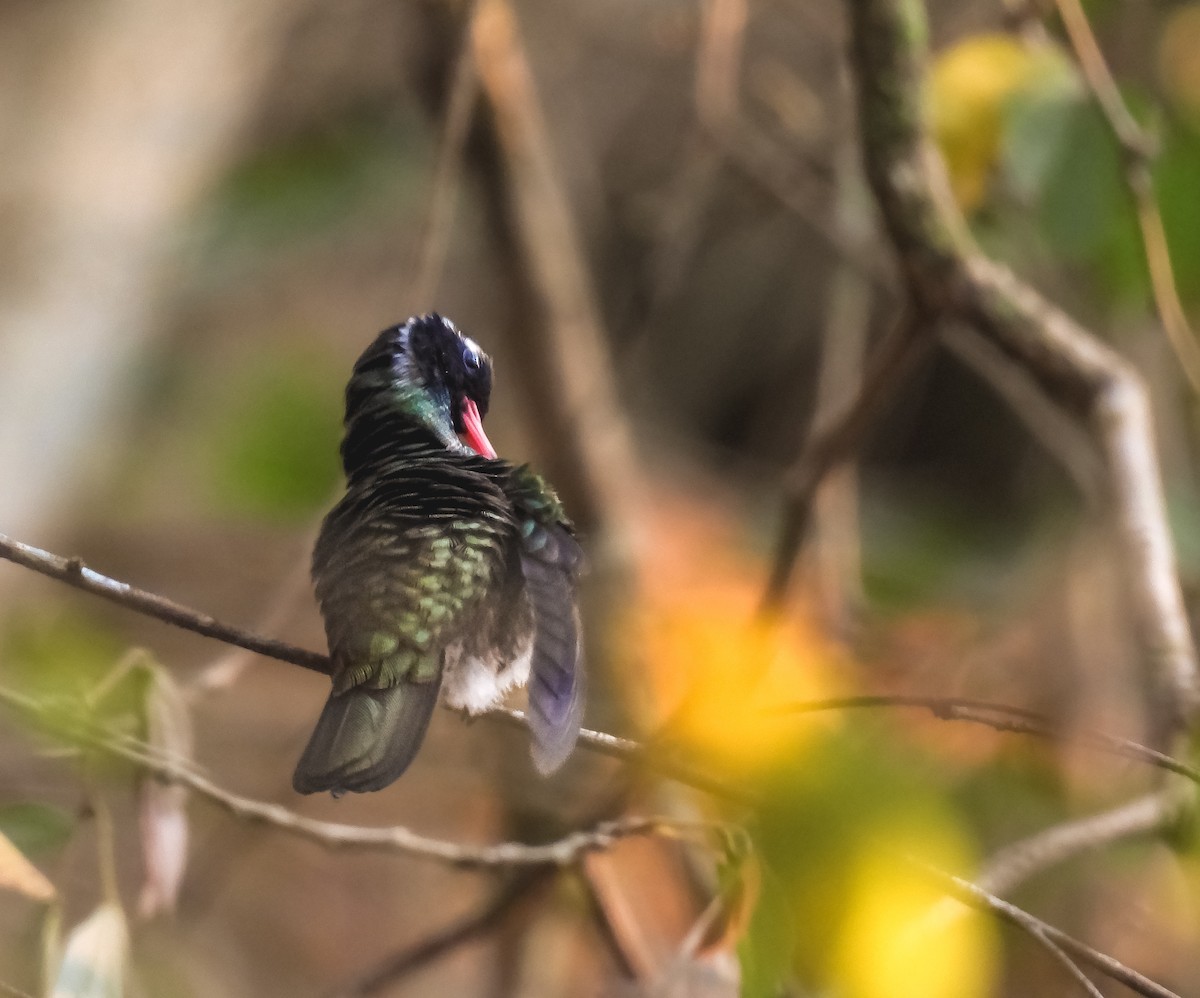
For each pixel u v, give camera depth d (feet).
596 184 47.11
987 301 23.50
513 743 32.58
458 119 26.61
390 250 53.52
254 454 44.78
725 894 17.65
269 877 43.16
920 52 23.09
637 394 50.55
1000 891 20.30
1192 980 26.37
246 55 36.17
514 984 30.37
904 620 34.04
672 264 38.83
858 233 34.47
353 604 18.35
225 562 48.70
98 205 32.96
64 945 18.61
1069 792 28.32
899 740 23.76
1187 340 23.48
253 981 40.78
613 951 24.93
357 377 22.63
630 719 33.27
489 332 49.24
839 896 17.04
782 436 49.57
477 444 23.03
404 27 37.06
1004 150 23.25
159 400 49.21
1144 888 26.63
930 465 46.60
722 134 35.24
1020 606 34.60
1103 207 23.71
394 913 42.63
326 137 48.78
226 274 48.03
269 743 36.09
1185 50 31.01
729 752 18.01
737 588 37.09
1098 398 23.58
